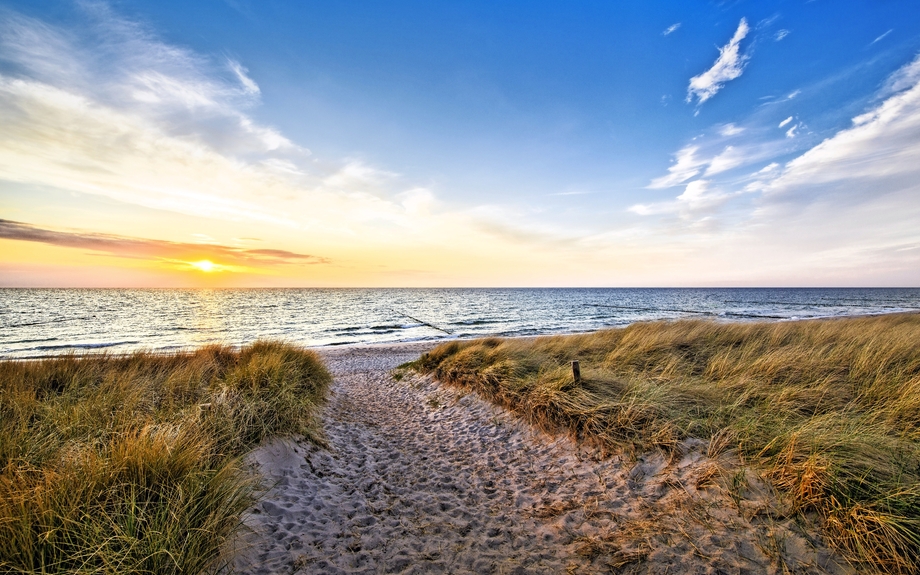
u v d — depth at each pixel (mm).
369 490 4641
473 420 6969
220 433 4547
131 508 2709
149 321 34531
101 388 5961
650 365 7805
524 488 4461
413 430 7094
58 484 2812
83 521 2627
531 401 6320
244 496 3549
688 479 3770
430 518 3953
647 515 3479
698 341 9383
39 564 2414
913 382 4910
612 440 4762
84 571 2340
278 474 4449
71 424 4426
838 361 6645
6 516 2516
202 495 3180
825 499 3010
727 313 42062
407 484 4812
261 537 3299
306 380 8172
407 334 28172
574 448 5043
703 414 4945
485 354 9836
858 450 3418
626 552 3057
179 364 8547
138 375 7391
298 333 28516
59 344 21828
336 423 7059
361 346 22000
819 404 4914
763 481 3443
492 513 3998
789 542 2842
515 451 5492
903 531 2596
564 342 10445
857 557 2637
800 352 7281
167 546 2605
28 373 6988
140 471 3080
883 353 6453
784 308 49312
